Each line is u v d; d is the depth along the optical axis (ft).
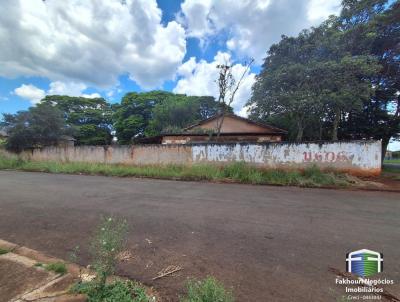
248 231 11.87
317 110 41.60
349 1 41.24
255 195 20.76
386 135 52.26
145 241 10.59
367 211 15.65
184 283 7.44
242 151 32.53
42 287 6.98
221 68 43.73
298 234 11.50
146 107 100.78
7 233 11.50
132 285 7.22
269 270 8.22
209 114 94.79
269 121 61.57
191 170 32.50
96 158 44.68
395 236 11.30
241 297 6.73
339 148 27.89
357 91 36.55
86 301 6.38
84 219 13.57
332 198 19.61
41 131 52.11
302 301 6.61
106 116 119.03
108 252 7.23
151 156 39.09
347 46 40.63
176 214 14.70
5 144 55.52
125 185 26.32
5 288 7.00
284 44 43.98
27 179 31.32
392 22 40.19
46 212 14.98
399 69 43.91
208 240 10.74
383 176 31.58
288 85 41.83
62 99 114.93
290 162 29.89
